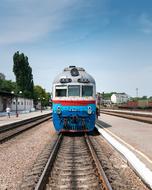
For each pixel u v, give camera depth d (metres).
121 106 102.00
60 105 19.39
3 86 96.19
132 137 16.89
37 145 15.14
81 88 19.53
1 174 8.99
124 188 7.55
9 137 18.12
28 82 98.69
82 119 19.28
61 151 13.28
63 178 8.61
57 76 20.25
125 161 10.93
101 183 7.94
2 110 59.75
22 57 98.06
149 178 7.67
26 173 9.11
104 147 14.62
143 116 42.84
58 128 19.56
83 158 11.56
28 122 34.31
